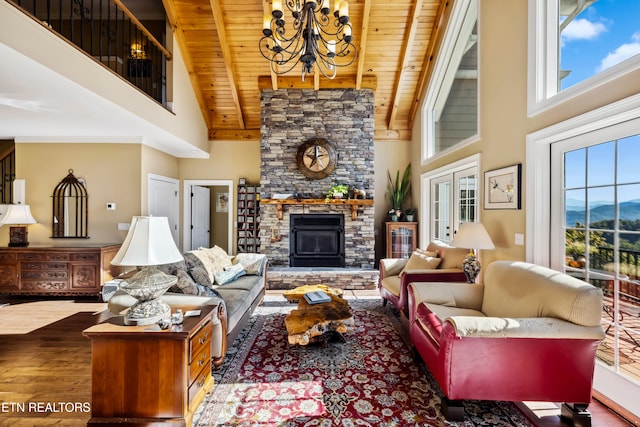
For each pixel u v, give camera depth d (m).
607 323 2.16
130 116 3.76
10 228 4.55
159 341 1.79
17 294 4.46
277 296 4.71
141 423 1.77
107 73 3.22
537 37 2.70
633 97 1.83
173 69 4.81
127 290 1.85
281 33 2.62
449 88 4.93
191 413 1.85
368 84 5.54
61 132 4.59
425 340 2.27
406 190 6.28
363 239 5.57
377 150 6.38
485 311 2.65
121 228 4.91
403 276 3.41
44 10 5.18
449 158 4.48
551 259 2.65
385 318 3.79
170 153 6.05
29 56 2.33
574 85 2.28
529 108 2.76
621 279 2.06
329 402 2.13
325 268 5.45
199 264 3.43
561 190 2.57
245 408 2.06
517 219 2.95
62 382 2.34
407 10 4.55
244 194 6.36
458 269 3.51
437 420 1.95
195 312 2.07
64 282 4.39
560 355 1.86
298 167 5.57
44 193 4.89
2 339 3.09
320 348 2.96
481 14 3.60
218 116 6.32
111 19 5.55
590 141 2.28
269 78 5.54
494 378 1.88
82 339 3.09
